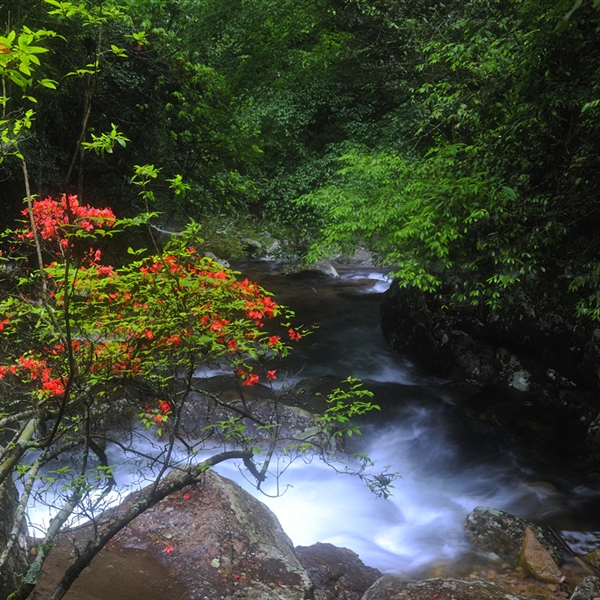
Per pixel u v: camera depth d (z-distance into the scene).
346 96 16.95
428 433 7.77
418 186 7.22
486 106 7.96
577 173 6.68
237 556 4.15
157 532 4.32
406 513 6.17
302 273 15.07
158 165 11.62
